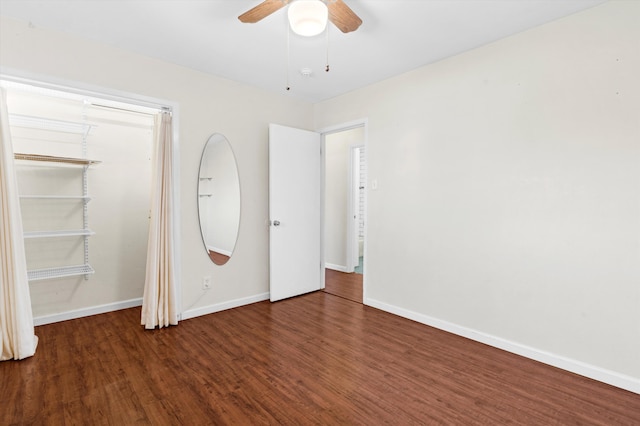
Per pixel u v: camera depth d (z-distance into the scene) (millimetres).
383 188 3344
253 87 3531
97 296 3230
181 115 3031
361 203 6121
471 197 2674
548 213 2277
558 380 2072
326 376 2098
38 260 2963
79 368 2156
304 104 4031
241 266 3512
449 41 2527
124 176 3398
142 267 3514
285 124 3834
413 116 3070
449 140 2809
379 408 1783
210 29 2389
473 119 2654
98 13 2193
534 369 2207
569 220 2191
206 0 2041
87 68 2551
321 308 3436
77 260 3135
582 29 2115
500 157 2504
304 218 3891
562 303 2227
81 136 3174
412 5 2061
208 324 2959
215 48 2676
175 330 2816
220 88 3281
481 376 2111
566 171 2197
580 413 1750
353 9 2102
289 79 3324
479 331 2641
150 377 2061
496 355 2406
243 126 3471
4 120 2238
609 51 2020
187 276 3104
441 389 1964
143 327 2871
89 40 2555
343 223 5188
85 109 3180
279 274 3660
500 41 2490
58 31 2430
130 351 2410
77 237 3131
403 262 3182
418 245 3055
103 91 2617
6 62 2256
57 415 1699
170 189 2926
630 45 1949
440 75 2863
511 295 2461
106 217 3293
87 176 3195
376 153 3404
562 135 2209
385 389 1959
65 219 3084
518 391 1948
